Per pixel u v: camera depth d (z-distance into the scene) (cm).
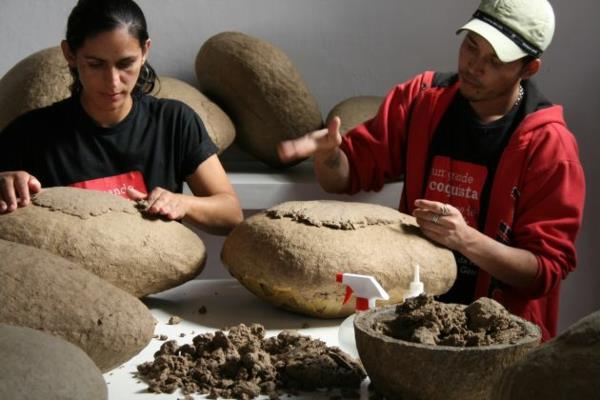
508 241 174
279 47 250
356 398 107
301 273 136
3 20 235
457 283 177
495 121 175
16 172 143
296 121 228
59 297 110
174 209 151
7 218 136
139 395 107
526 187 172
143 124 172
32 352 88
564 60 256
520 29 165
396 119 195
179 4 242
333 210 146
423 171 185
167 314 145
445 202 180
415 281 129
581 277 270
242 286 165
